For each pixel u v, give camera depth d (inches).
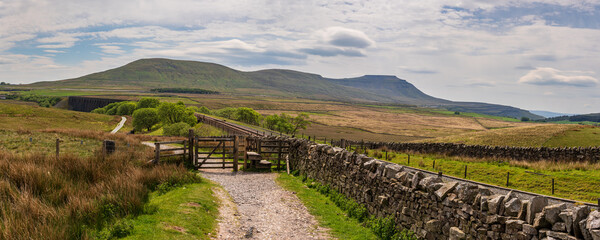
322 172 720.3
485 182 885.8
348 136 4549.7
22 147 1061.8
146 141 1578.5
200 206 495.8
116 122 4306.1
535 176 895.1
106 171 615.8
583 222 236.1
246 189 687.1
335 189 641.0
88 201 422.3
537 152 1176.2
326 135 4579.2
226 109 5393.7
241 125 3164.4
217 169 907.4
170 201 498.0
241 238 409.1
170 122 3371.1
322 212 537.0
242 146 1147.9
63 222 359.3
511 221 281.7
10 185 455.2
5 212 359.3
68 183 509.0
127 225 370.3
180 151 1105.4
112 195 450.0
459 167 1083.9
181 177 652.1
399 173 445.7
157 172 644.7
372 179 500.4
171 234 374.6
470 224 321.4
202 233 402.0
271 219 494.9
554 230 255.0
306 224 478.6
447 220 350.9
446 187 358.3
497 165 1098.7
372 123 7564.0
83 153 1018.7
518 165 1059.3
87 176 585.9
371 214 494.3
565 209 259.0
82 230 347.9
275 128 3700.8
